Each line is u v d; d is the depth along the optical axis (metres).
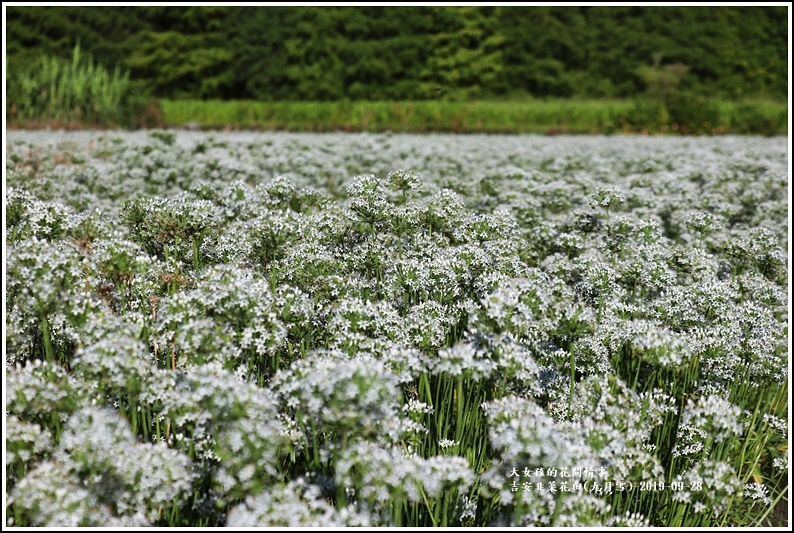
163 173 11.25
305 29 47.06
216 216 5.72
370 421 3.23
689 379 5.01
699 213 7.47
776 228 8.33
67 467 3.01
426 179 10.95
